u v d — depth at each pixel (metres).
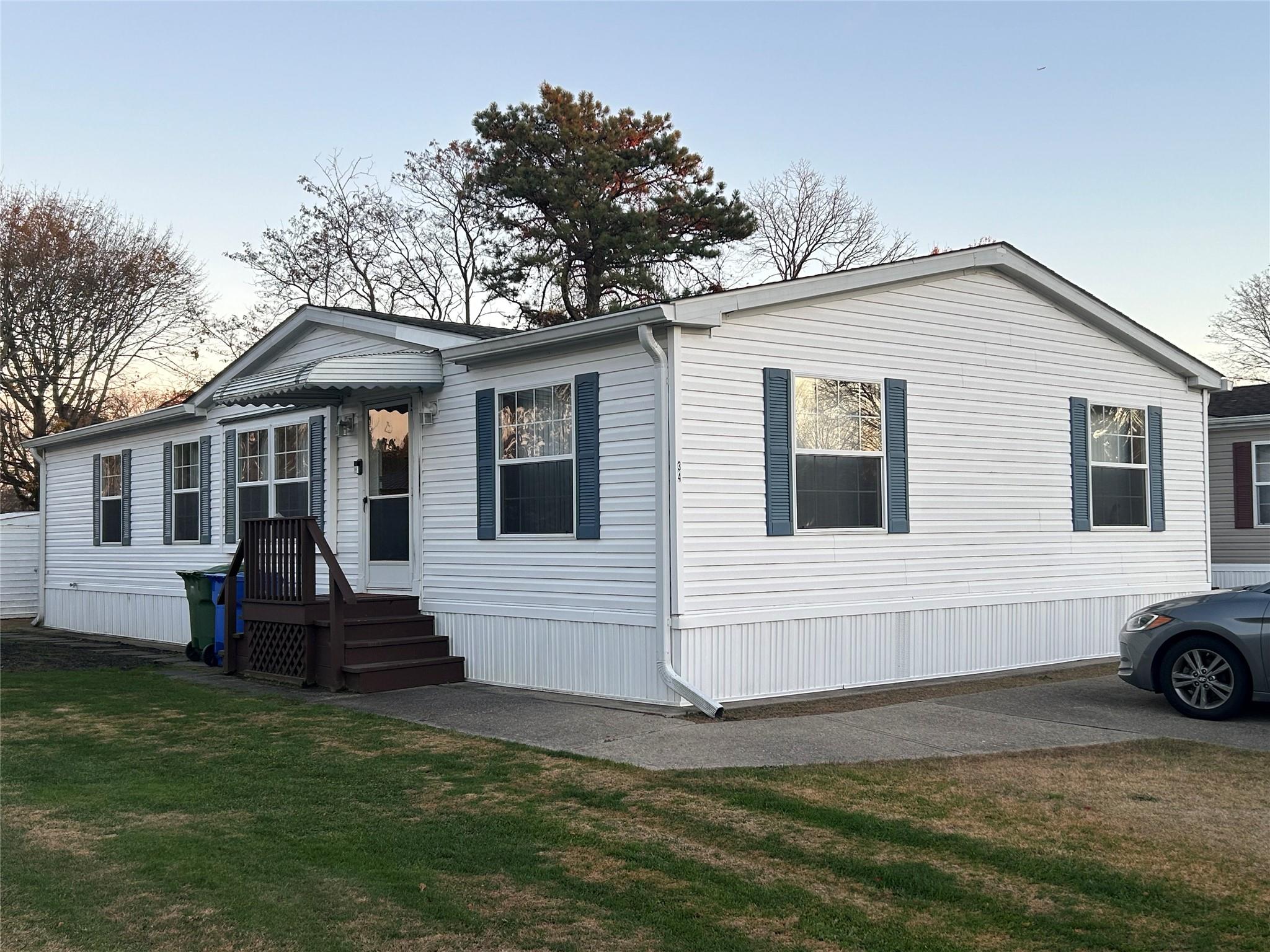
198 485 16.20
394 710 9.71
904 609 11.20
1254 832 6.00
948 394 11.76
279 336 14.12
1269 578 17.30
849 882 5.34
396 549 12.54
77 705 10.28
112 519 18.64
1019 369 12.48
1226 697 8.99
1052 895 5.13
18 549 23.69
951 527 11.69
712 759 7.62
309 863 5.64
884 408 11.13
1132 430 13.79
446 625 11.80
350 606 11.41
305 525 11.33
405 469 12.44
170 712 9.84
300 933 4.77
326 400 13.28
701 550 9.67
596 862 5.64
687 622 9.52
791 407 10.34
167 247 31.77
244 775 7.41
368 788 7.05
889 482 11.13
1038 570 12.50
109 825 6.30
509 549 11.09
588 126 30.97
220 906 5.06
